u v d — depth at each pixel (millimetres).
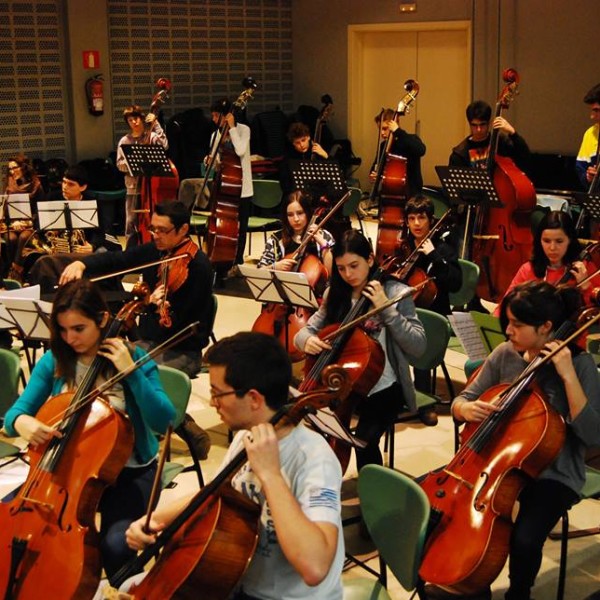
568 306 3100
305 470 2115
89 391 3000
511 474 2896
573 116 9398
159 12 10516
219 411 2164
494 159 6391
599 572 3531
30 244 6754
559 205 7562
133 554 2941
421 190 7445
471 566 2744
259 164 9961
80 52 9922
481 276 6383
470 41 10047
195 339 4656
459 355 5906
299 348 3916
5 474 4305
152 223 4660
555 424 2918
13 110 9664
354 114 11297
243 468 2270
